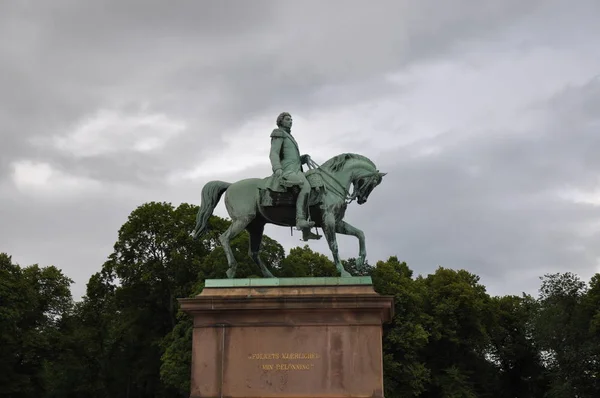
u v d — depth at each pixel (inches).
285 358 528.4
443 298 1977.1
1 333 1631.4
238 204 614.9
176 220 1796.3
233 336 537.0
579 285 1881.2
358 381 519.2
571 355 1736.0
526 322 2185.0
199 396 527.2
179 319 1598.2
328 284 545.6
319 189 602.5
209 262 1563.7
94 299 1941.4
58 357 1930.4
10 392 1700.3
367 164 634.8
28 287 1752.0
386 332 1740.9
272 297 536.4
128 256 1828.2
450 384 1830.7
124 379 1920.5
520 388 2268.7
